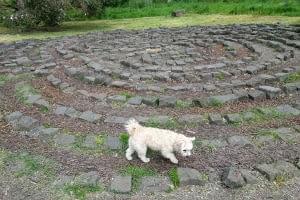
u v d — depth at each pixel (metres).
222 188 4.72
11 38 16.81
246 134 6.02
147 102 7.20
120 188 4.68
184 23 19.00
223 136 5.97
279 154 5.41
